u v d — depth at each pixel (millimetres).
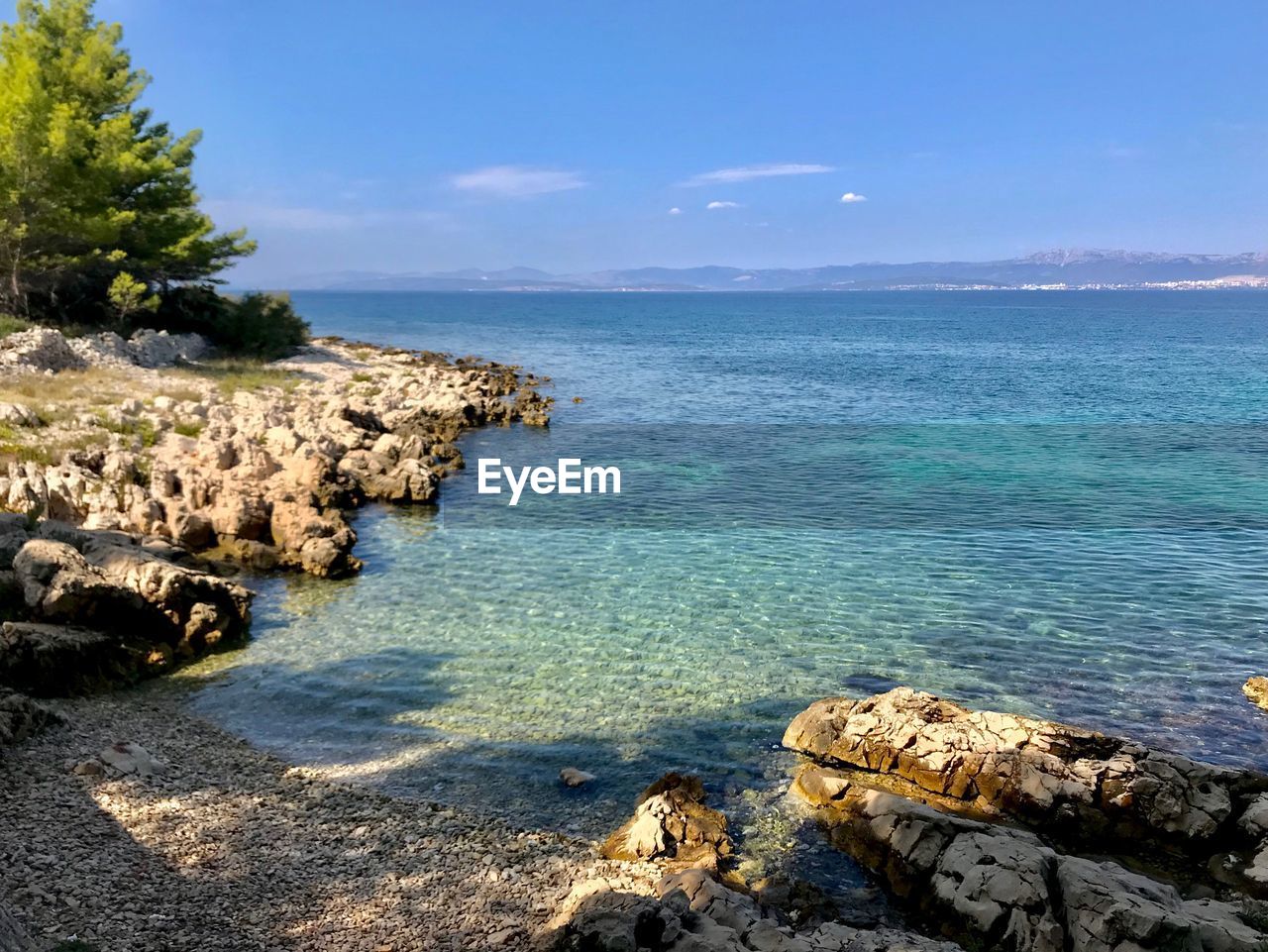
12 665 19859
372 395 61969
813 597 27984
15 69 61906
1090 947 12016
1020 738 17344
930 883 13906
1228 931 11852
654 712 20438
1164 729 19844
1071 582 29422
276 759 18000
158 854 14195
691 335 171125
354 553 32219
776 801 17062
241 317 76875
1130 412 69562
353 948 12281
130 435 38062
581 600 27609
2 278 60906
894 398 77375
